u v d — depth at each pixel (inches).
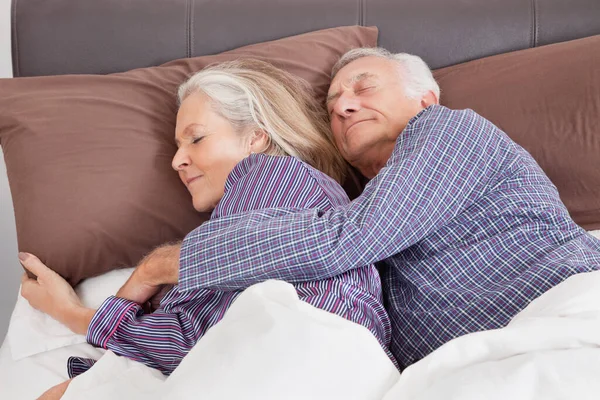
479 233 46.2
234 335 35.3
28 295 52.6
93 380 41.3
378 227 41.9
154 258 48.3
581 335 33.1
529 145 60.2
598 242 47.3
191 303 45.1
